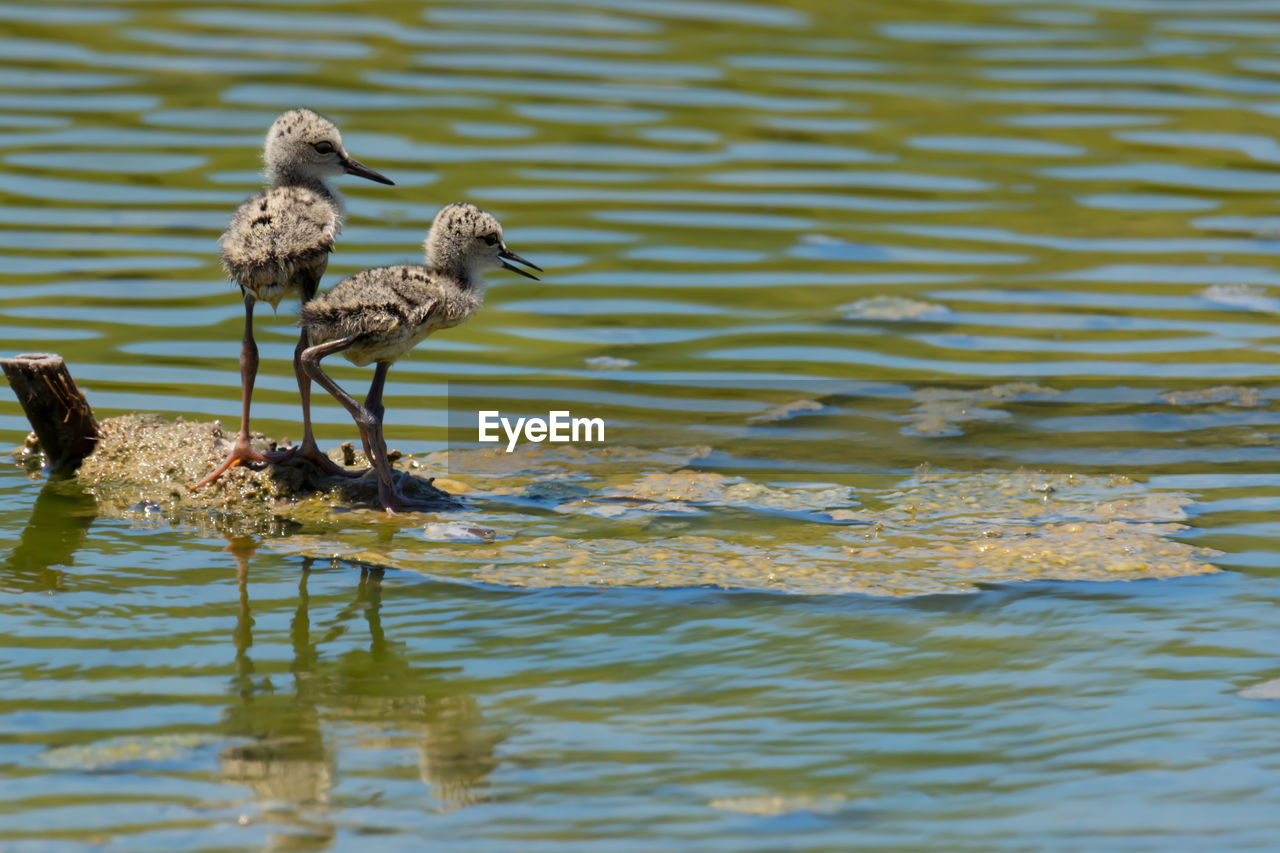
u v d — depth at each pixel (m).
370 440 11.49
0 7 25.33
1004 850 7.23
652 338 15.62
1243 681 8.86
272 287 11.18
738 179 19.75
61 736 8.15
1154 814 7.54
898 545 10.95
